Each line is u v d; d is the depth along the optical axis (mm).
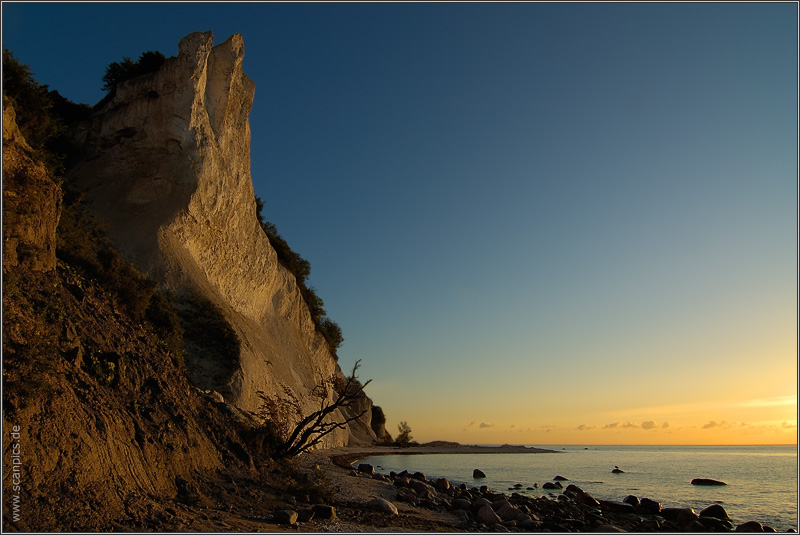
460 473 37531
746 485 32406
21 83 19797
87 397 10180
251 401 27531
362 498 16781
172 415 13453
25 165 12594
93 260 18406
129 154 33219
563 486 30078
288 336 43188
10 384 8219
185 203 32531
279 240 56375
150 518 9062
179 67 34188
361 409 74000
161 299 21984
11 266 11469
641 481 34625
